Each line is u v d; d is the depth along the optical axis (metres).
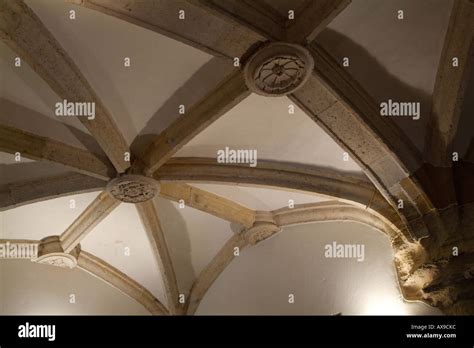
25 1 6.23
